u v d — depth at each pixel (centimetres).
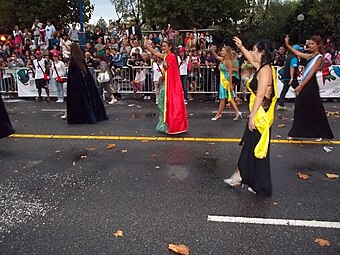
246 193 446
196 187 466
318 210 403
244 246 337
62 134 739
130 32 1886
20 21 2166
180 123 717
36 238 354
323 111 641
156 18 2309
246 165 436
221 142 668
